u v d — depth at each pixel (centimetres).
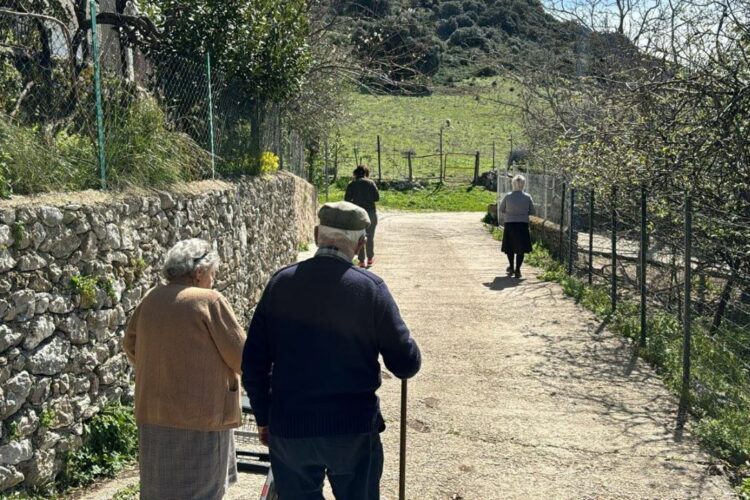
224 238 738
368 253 1234
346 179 3053
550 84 1392
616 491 421
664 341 721
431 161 3503
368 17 1534
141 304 333
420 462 462
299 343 275
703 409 547
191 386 319
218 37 848
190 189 660
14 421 383
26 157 455
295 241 1209
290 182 1147
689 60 762
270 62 927
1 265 378
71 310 439
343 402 272
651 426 521
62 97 573
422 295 993
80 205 457
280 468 280
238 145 912
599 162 888
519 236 1120
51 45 631
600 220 1212
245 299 826
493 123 4297
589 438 499
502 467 455
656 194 808
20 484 389
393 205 2883
